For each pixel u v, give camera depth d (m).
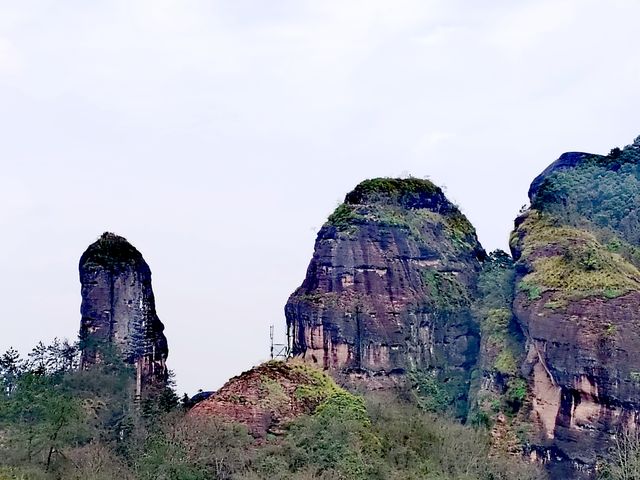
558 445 93.94
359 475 68.44
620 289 95.31
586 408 92.56
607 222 117.75
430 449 79.50
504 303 120.44
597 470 88.12
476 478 78.00
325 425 75.62
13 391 84.94
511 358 107.81
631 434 87.00
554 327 97.69
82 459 72.50
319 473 69.19
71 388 96.44
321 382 85.81
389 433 79.25
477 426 100.00
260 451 71.81
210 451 70.44
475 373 116.44
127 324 110.56
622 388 89.31
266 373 84.38
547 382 99.50
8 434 73.81
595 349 92.25
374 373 119.50
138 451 75.06
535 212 120.44
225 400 81.12
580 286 98.44
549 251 108.12
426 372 120.94
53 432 72.81
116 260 112.44
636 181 120.75
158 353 113.69
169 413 86.31
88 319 110.25
